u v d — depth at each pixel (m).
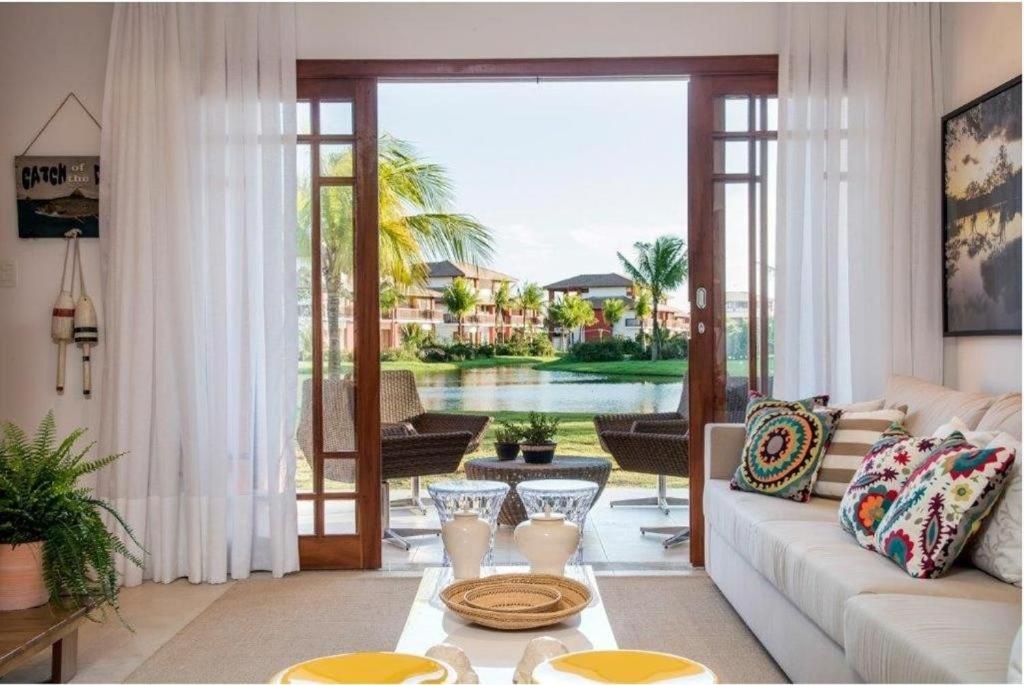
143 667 3.15
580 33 4.47
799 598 2.70
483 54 4.48
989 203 3.80
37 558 2.99
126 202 4.31
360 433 4.54
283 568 4.41
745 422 4.09
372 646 3.37
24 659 2.59
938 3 4.34
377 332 4.53
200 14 4.40
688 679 1.26
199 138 4.38
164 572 4.33
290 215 4.41
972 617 2.07
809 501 3.62
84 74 4.49
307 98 4.52
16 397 4.49
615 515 6.40
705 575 4.40
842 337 4.41
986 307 3.83
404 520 6.18
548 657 1.83
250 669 3.12
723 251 4.52
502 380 9.75
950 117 4.17
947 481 2.49
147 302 4.32
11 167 4.51
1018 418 2.81
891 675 2.00
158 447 4.33
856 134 4.36
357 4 4.48
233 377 4.42
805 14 4.38
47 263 4.49
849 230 4.37
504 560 4.86
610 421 6.33
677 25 4.46
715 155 4.51
